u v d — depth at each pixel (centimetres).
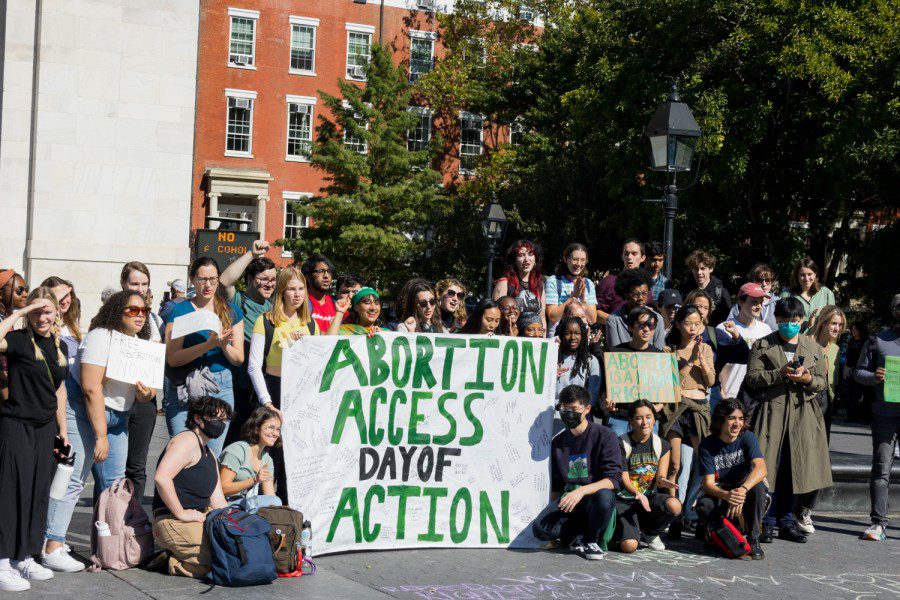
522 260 986
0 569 616
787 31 2400
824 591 695
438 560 744
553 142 3959
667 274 1111
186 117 3503
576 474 782
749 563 772
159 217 3478
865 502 1030
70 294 761
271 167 4444
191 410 676
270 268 797
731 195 2575
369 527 768
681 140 1140
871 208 2695
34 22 3394
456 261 3819
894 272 2528
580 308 886
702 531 848
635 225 2697
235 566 637
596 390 859
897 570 769
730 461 805
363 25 4591
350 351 764
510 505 802
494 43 4534
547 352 817
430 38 4712
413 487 784
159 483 650
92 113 3412
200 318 721
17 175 3381
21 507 622
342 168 3900
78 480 682
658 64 2614
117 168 3438
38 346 632
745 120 2425
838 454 1113
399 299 878
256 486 743
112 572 668
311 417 746
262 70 4419
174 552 657
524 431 809
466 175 4572
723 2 2483
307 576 679
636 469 802
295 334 747
